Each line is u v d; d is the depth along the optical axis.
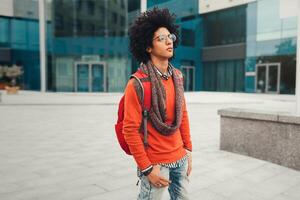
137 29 1.95
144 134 1.92
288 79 26.83
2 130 8.77
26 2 32.38
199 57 33.56
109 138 7.66
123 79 29.55
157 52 1.91
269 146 5.25
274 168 4.94
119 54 29.33
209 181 4.38
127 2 28.72
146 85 1.87
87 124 10.02
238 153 5.83
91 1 28.91
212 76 33.22
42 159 5.58
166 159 1.96
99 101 18.88
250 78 29.66
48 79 30.31
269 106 15.88
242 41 30.08
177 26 2.03
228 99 21.00
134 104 1.86
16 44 32.88
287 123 4.92
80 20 29.19
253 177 4.54
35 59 32.59
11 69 29.94
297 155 4.82
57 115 12.39
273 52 27.70
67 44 29.44
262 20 28.28
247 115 5.50
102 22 29.11
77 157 5.73
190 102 18.45
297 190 4.05
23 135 8.02
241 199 3.75
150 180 1.90
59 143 7.03
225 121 6.03
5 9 32.12
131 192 3.94
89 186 4.14
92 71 29.66
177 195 2.18
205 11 32.34
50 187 4.11
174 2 30.69
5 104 16.17
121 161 5.46
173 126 1.98
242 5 29.53
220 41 32.00
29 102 17.67
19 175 4.61
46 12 29.66
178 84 2.01
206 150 6.21
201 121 10.88
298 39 4.99
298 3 5.08
